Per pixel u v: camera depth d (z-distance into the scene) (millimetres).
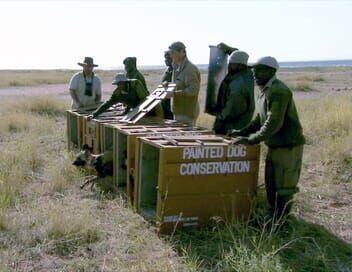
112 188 6145
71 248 4367
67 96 20531
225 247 4367
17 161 7320
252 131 5074
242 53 5309
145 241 4500
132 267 3949
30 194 5969
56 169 6762
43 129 10836
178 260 4156
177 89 6430
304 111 11859
